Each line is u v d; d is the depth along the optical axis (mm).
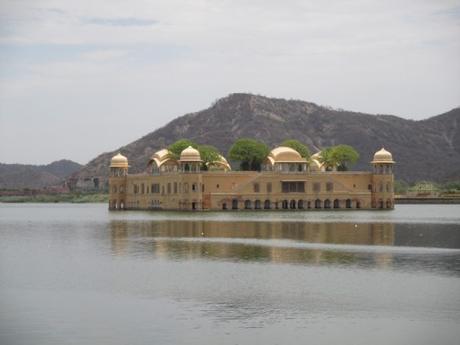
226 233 94125
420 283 51281
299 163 191000
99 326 40031
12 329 39562
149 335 38312
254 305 44531
